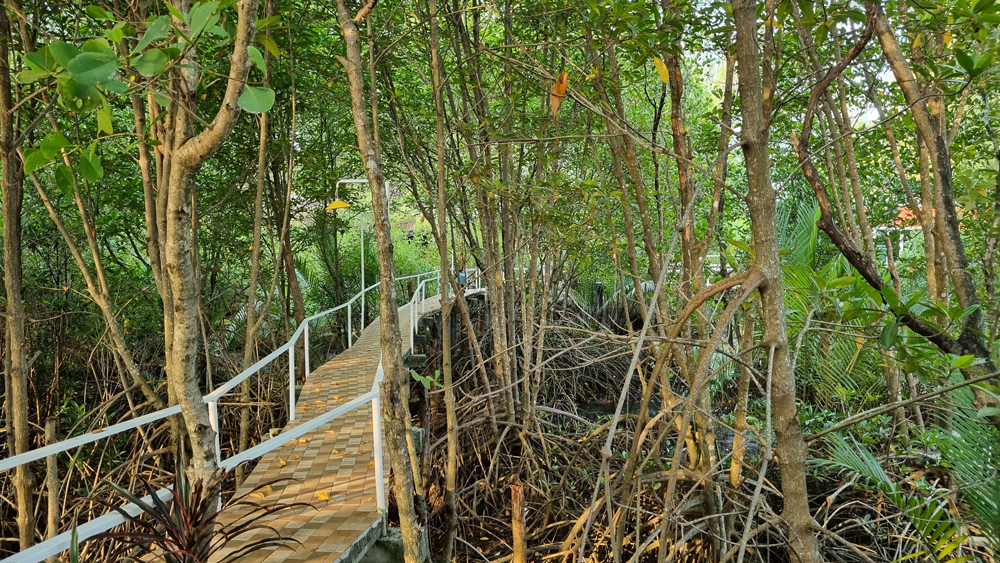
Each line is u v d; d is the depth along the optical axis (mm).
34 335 8789
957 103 4543
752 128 1929
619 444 7383
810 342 6828
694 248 4062
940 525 3299
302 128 11336
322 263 15875
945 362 2600
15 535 7285
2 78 5117
